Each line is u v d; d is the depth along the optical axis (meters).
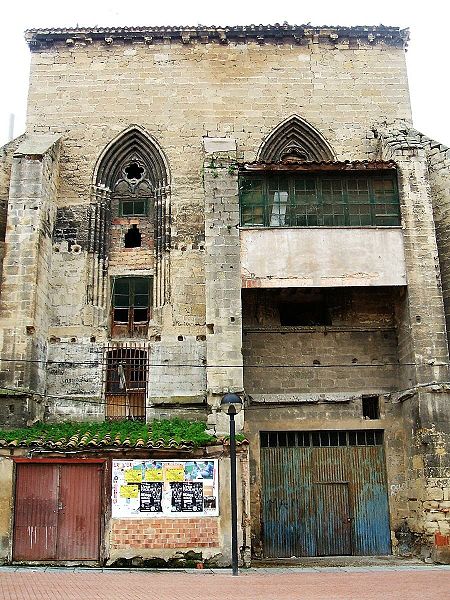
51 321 27.16
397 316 26.72
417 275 25.14
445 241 27.36
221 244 25.14
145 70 30.16
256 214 25.61
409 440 25.08
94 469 21.53
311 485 25.64
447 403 23.86
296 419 26.17
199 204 28.52
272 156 29.55
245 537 21.30
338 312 27.50
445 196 27.73
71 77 30.00
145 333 27.72
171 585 16.03
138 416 26.50
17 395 23.94
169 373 26.58
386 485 25.67
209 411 23.56
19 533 20.92
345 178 26.14
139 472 21.50
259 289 26.64
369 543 25.09
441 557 22.41
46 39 30.33
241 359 24.06
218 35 30.50
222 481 21.58
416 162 26.20
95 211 28.53
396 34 30.95
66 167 28.91
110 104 29.70
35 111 29.55
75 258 27.88
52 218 27.70
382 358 27.06
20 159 26.36
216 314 24.45
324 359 27.00
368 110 30.03
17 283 25.08
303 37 30.66
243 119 29.69
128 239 28.97
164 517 21.20
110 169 29.28
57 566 20.58
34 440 21.64
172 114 29.62
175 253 27.89
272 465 25.80
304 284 24.83
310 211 25.70
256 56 30.48
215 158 26.08
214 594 14.26
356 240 25.34
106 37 30.36
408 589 15.39
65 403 26.25
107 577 17.80
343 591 15.02
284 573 19.55
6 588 14.93
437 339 24.62
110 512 21.16
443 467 23.22
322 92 30.16
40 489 21.28
